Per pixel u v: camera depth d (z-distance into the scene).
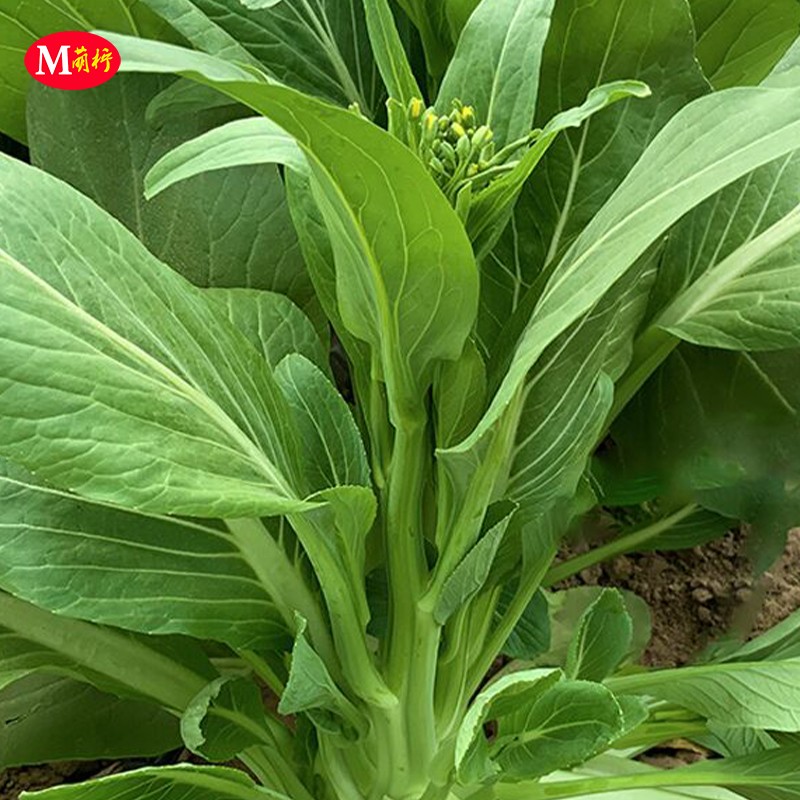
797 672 0.40
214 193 0.47
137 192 0.47
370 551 0.45
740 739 0.47
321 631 0.41
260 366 0.39
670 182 0.36
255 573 0.40
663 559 0.63
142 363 0.34
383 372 0.38
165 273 0.37
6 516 0.36
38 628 0.40
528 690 0.35
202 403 0.35
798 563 0.63
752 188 0.48
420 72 0.52
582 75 0.45
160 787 0.35
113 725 0.47
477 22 0.40
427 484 0.45
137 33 0.47
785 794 0.42
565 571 0.56
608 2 0.43
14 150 0.58
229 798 0.37
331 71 0.49
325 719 0.40
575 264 0.37
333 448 0.41
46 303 0.32
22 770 0.51
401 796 0.42
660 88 0.45
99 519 0.37
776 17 0.47
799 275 0.46
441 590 0.39
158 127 0.47
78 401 0.32
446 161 0.36
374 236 0.33
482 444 0.39
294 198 0.40
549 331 0.34
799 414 0.52
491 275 0.47
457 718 0.43
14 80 0.48
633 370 0.50
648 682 0.43
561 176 0.47
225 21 0.46
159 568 0.38
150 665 0.42
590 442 0.42
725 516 0.56
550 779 0.47
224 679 0.38
